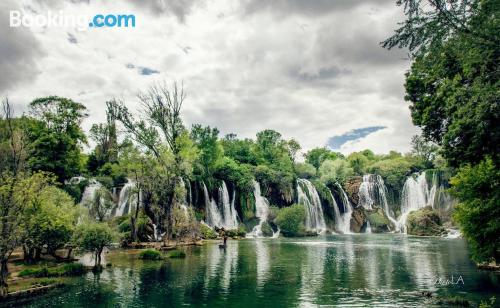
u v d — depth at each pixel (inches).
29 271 1137.4
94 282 1095.0
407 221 3927.2
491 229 961.5
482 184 985.5
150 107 2384.4
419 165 4852.4
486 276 1203.9
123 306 827.4
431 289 1012.5
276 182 4042.8
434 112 1080.8
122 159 2576.3
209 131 3567.9
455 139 888.9
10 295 871.1
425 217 3759.8
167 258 1690.5
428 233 3631.9
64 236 1366.9
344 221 4451.3
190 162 2637.8
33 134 2514.8
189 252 1985.7
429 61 591.8
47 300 870.4
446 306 829.8
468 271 1310.3
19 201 927.0
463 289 1003.9
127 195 2928.2
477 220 1007.6
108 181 3014.3
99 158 3592.5
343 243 2696.9
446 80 780.0
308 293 970.1
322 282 1125.7
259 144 4972.9
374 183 4665.4
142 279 1154.7
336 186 4608.8
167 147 2429.9
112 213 2854.3
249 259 1686.8
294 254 1920.5
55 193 1456.7
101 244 1322.6
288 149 5295.3
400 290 1002.7
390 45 589.0
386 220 4409.5
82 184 2819.9
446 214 3922.2
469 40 528.1
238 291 992.2
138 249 2011.6
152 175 2289.6
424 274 1261.1
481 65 552.1
